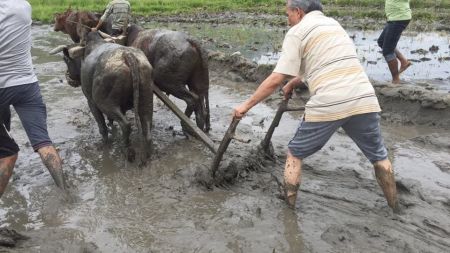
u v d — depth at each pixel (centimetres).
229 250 464
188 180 606
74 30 880
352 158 673
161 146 725
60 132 799
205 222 516
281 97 957
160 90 720
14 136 771
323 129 491
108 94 641
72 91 1041
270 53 1370
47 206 555
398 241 471
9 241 466
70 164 675
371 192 575
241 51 1398
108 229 506
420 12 1941
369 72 1127
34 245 473
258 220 518
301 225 507
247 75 1110
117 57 629
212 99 982
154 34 747
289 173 527
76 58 736
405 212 528
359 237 481
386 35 968
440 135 751
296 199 559
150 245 477
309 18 493
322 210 537
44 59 1352
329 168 638
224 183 599
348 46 487
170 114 887
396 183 572
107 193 586
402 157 682
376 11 2061
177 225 512
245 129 793
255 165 638
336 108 477
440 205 545
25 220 530
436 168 646
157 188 595
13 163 515
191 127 665
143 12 2225
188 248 470
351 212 532
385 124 821
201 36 1653
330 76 477
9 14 477
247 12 2292
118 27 834
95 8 2239
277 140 740
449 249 464
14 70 493
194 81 748
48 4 2328
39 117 527
